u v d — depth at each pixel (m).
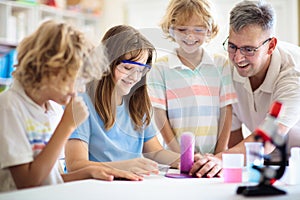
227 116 1.68
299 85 1.72
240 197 1.06
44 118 1.32
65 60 1.21
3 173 1.27
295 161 1.29
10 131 1.20
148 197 1.05
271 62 1.79
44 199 1.00
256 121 1.92
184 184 1.27
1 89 3.62
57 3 4.12
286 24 3.67
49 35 1.24
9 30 3.72
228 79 1.74
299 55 1.90
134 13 4.28
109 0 4.43
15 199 0.99
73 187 1.17
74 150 1.46
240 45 1.64
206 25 1.64
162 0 4.11
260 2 1.66
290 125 1.65
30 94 1.30
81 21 4.37
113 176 1.33
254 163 1.33
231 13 1.68
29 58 1.24
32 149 1.27
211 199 1.03
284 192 1.08
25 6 3.82
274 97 1.77
